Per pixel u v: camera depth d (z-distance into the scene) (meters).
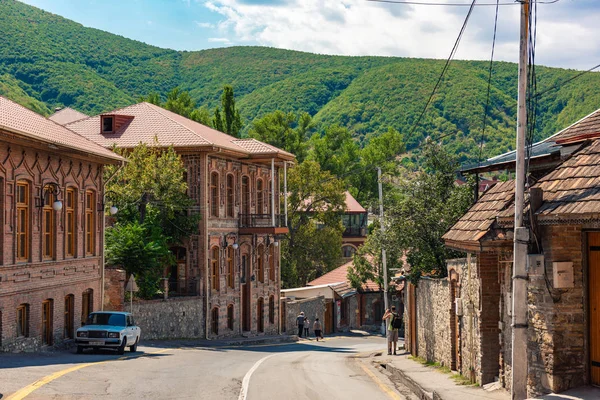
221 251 47.38
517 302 13.85
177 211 44.97
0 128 25.25
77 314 33.88
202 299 44.94
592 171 13.91
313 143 100.31
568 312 13.88
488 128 125.06
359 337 58.22
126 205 42.69
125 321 29.34
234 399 16.80
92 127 48.53
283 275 72.69
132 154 43.09
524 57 13.96
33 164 29.42
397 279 34.28
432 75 162.88
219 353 34.09
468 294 20.66
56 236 31.55
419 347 30.70
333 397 17.83
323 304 61.91
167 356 29.12
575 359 13.91
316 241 74.44
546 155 17.17
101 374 20.19
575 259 13.86
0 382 17.20
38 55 155.88
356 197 98.62
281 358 31.42
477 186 21.20
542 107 106.81
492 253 19.08
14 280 27.81
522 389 13.84
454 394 17.16
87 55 186.12
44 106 130.25
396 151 100.69
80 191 34.19
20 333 28.84
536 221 13.74
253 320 52.00
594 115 19.22
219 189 47.12
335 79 190.75
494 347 19.08
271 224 53.19
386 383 21.77
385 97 162.38
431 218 31.17
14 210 27.92
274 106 184.75
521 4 13.99
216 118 81.25
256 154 49.69
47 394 15.90
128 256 39.59
